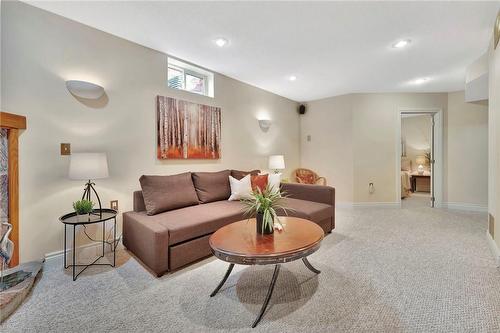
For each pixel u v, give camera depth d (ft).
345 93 15.81
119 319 4.94
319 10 7.01
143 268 7.15
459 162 14.96
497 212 7.48
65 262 7.09
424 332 4.52
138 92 9.30
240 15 7.30
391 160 15.67
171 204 8.79
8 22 6.63
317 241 5.62
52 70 7.37
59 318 4.95
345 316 4.97
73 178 6.90
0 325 4.74
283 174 16.67
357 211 14.85
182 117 10.67
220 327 4.71
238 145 13.42
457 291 5.84
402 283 6.23
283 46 9.23
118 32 8.43
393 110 15.58
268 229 5.99
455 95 15.10
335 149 16.47
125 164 9.01
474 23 7.60
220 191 10.77
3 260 6.01
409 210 14.98
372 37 8.50
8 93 6.66
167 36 8.63
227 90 12.68
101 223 8.52
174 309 5.25
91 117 8.18
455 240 9.41
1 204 6.51
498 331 4.54
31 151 7.04
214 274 6.82
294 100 17.53
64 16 7.52
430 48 9.32
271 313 5.08
